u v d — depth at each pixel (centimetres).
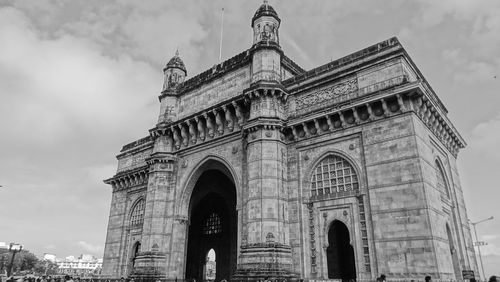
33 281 4941
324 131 3191
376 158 2805
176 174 4219
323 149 3161
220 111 3856
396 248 2523
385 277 2411
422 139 2780
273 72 3547
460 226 3444
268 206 3064
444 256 2494
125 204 5391
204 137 4041
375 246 2625
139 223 5034
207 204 5288
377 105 2900
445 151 3544
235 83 3912
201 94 4288
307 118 3228
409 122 2712
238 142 3669
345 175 2997
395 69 2905
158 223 4022
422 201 2500
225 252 4872
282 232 3047
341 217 2905
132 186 5406
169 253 3897
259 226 3017
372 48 3108
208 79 4225
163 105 4566
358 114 2984
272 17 3831
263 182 3138
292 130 3356
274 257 2878
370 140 2878
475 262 3638
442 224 2658
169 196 4169
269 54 3619
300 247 3020
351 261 3694
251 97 3450
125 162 5766
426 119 3003
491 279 1550
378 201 2703
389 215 2619
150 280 3703
